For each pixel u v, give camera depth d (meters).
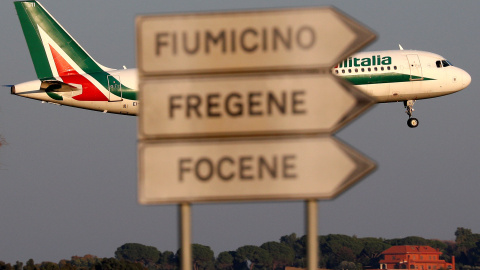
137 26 30.17
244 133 30.19
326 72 30.00
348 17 29.75
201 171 30.19
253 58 30.09
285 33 30.02
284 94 30.08
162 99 30.25
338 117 29.95
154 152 30.27
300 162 30.08
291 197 30.02
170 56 30.19
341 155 29.92
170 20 30.14
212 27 30.12
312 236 30.09
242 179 30.14
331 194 29.91
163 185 30.25
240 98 30.17
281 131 30.14
